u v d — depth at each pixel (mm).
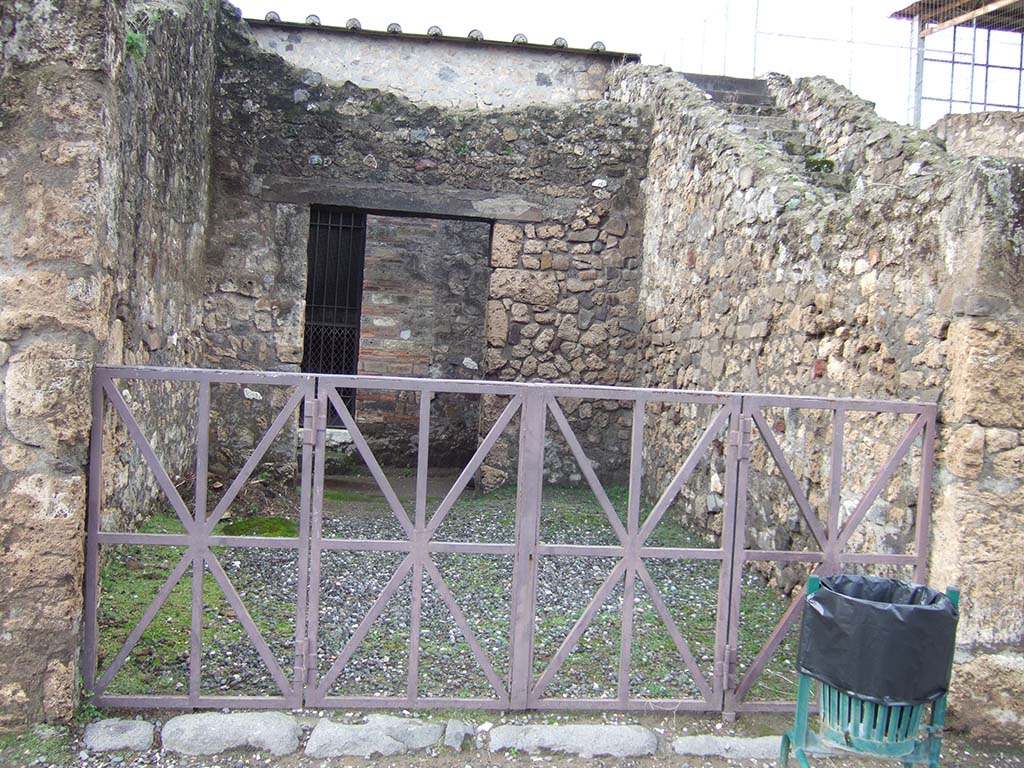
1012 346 3023
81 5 2771
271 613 4051
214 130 7086
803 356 4527
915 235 3461
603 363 7812
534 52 9594
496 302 7699
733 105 7586
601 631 4070
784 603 4539
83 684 2938
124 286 4520
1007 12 9898
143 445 2881
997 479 3041
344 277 8500
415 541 3002
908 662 2521
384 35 9359
